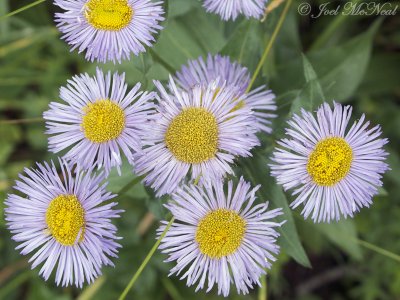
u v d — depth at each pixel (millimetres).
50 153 425
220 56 333
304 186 309
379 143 311
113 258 403
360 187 311
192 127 309
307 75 312
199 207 309
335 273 453
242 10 331
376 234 413
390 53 423
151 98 310
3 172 431
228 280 309
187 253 310
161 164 312
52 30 427
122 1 310
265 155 323
